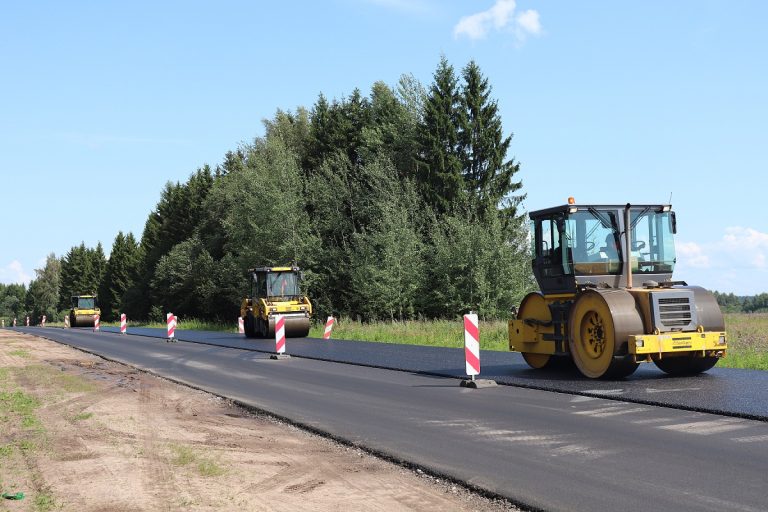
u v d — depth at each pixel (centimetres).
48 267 14938
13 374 1750
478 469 697
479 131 4703
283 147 5094
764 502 564
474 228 4034
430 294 4125
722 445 759
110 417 1066
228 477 689
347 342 2600
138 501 602
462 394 1202
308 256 4562
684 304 1287
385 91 5591
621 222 1423
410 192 4478
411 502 602
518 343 1538
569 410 1006
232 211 5322
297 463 751
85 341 3366
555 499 591
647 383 1239
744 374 1304
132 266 9656
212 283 5931
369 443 834
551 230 1455
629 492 602
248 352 2322
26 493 630
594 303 1322
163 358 2192
